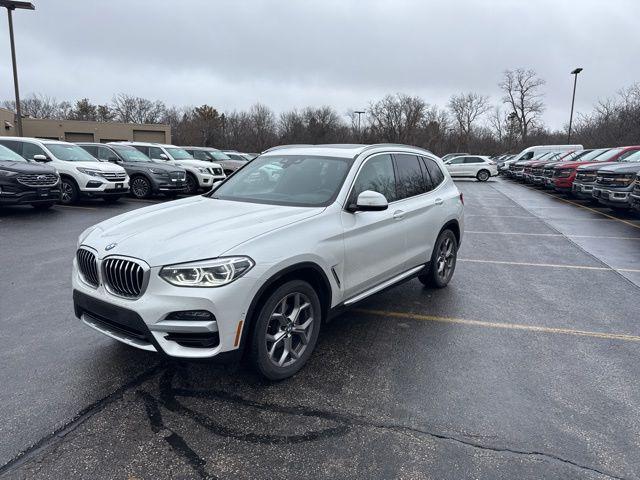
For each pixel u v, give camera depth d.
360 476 2.54
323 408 3.16
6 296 5.27
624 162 14.23
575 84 39.56
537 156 32.09
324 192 4.11
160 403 3.17
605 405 3.27
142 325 3.01
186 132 63.59
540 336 4.47
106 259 3.21
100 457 2.63
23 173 10.52
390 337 4.38
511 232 10.48
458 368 3.78
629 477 2.55
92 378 3.47
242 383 3.45
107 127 50.41
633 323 4.85
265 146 64.12
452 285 6.12
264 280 3.14
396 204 4.69
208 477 2.50
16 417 2.97
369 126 69.62
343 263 3.85
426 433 2.91
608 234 10.27
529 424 3.03
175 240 3.19
